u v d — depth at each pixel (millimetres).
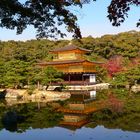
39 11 9859
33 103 39469
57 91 52938
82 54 76188
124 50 94188
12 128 21547
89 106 35750
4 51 96312
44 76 54438
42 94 48562
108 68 81312
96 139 18031
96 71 76938
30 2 9656
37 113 29656
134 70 70938
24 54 84438
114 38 107062
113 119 25547
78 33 10375
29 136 18938
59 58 75250
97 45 97562
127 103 37781
